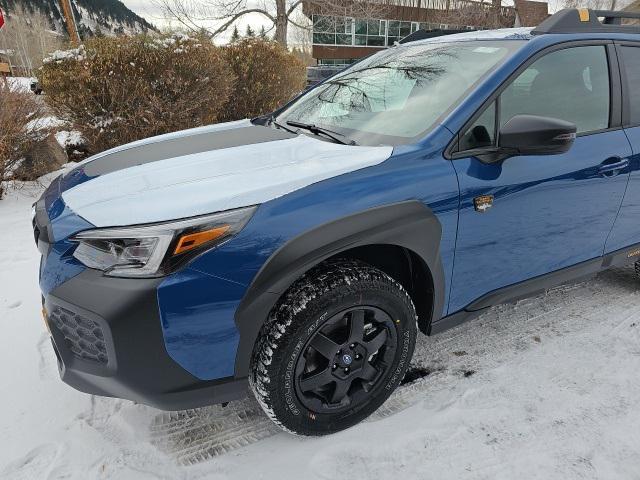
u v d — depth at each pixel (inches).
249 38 324.2
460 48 101.2
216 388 69.4
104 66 223.9
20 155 217.6
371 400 82.7
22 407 87.3
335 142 89.6
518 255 90.9
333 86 113.7
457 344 104.7
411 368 97.2
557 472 73.0
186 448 78.6
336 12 525.3
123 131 231.9
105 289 63.3
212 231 63.8
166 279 62.5
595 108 98.4
